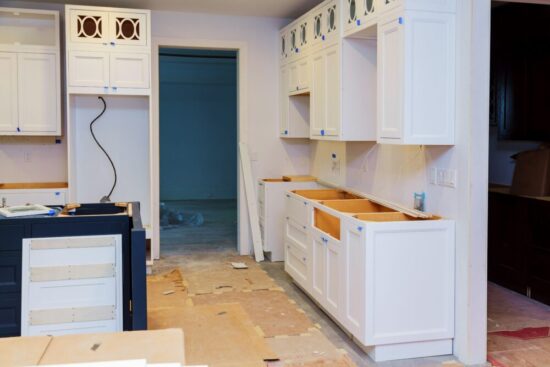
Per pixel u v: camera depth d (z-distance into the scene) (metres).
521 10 4.72
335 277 3.66
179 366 1.48
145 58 5.18
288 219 4.84
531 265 4.48
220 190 11.16
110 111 5.55
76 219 2.87
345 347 3.43
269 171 6.09
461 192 3.22
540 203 4.35
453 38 3.24
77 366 1.45
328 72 4.48
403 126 3.20
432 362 3.22
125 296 2.91
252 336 3.51
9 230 2.81
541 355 3.32
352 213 3.89
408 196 3.86
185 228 7.64
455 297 3.30
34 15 5.19
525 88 4.78
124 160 5.62
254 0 5.21
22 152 5.46
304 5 5.42
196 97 10.88
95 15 5.05
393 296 3.21
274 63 6.03
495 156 5.55
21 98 5.10
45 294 2.84
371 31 3.89
